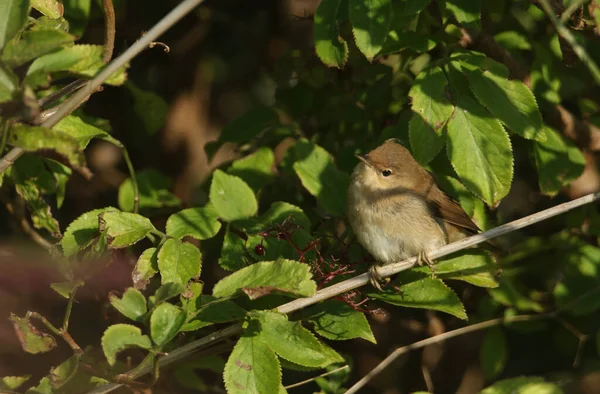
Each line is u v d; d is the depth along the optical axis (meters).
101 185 13.04
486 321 10.55
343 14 8.51
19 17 6.46
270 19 14.02
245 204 9.10
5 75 6.36
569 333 10.76
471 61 8.49
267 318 7.55
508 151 8.12
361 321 8.21
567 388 9.77
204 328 9.73
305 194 11.16
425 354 11.39
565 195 11.42
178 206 11.53
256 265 7.65
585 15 9.27
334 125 11.45
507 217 11.79
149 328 7.26
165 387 10.18
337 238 10.17
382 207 9.94
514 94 8.32
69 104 6.86
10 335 10.47
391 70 10.86
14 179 9.55
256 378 7.18
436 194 10.15
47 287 10.71
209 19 13.91
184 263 7.90
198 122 14.55
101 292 10.66
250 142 11.41
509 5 10.38
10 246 10.83
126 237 7.97
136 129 13.65
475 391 11.14
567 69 10.98
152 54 14.02
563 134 10.38
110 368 7.36
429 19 10.04
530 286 11.34
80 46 6.70
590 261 10.22
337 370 9.33
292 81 12.02
